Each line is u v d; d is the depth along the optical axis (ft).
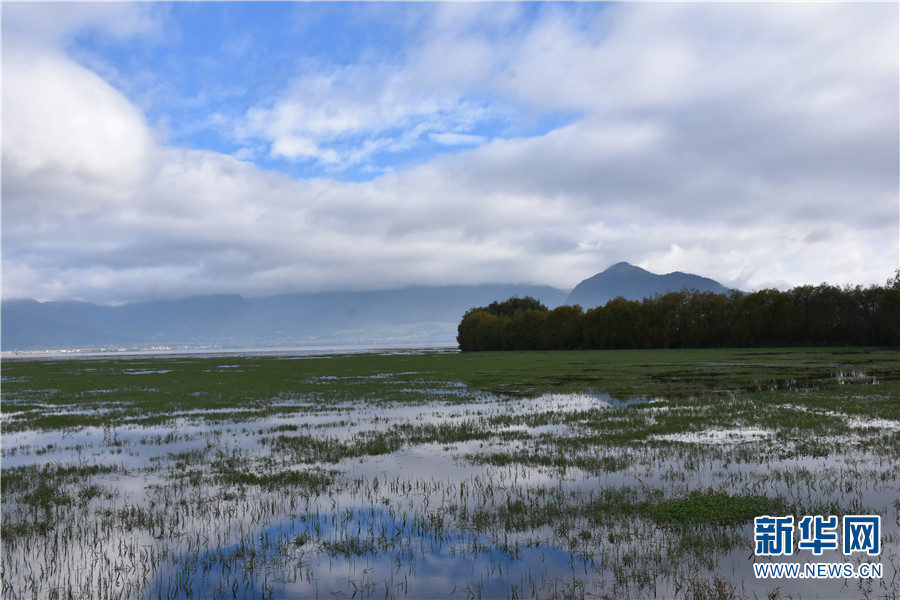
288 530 32.68
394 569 27.32
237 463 49.62
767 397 83.20
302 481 42.57
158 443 60.49
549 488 39.17
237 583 26.32
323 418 75.25
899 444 49.37
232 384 134.00
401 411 80.48
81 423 75.97
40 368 263.70
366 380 138.10
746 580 25.27
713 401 81.30
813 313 268.62
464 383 124.06
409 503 36.68
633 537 30.07
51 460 53.62
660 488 38.22
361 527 32.76
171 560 29.07
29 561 29.35
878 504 34.12
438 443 55.72
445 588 25.25
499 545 29.63
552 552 28.60
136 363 305.12
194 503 38.22
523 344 374.02
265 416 78.28
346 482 42.01
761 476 40.70
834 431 55.57
